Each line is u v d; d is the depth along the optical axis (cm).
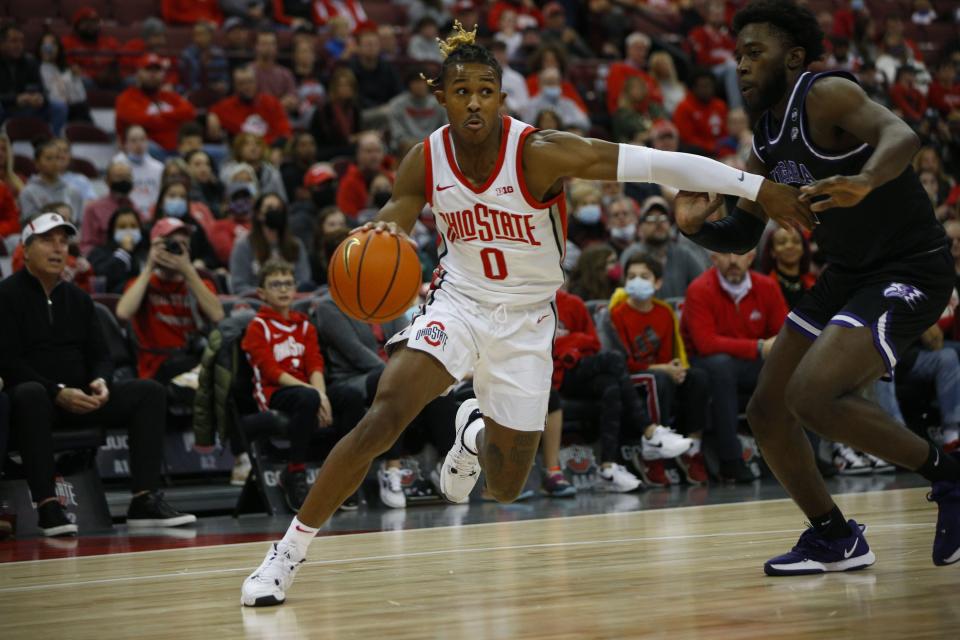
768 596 493
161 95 1669
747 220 578
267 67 1800
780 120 548
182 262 1062
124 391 943
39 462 891
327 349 1083
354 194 1473
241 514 1010
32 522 917
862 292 536
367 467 519
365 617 475
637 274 1147
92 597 556
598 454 1159
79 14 1816
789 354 566
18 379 916
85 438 941
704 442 1202
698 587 524
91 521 939
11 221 1327
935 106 2312
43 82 1667
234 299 1132
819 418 516
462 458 589
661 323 1174
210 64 1820
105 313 1060
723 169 504
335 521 923
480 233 524
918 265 535
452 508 1007
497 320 531
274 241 1251
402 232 522
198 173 1466
